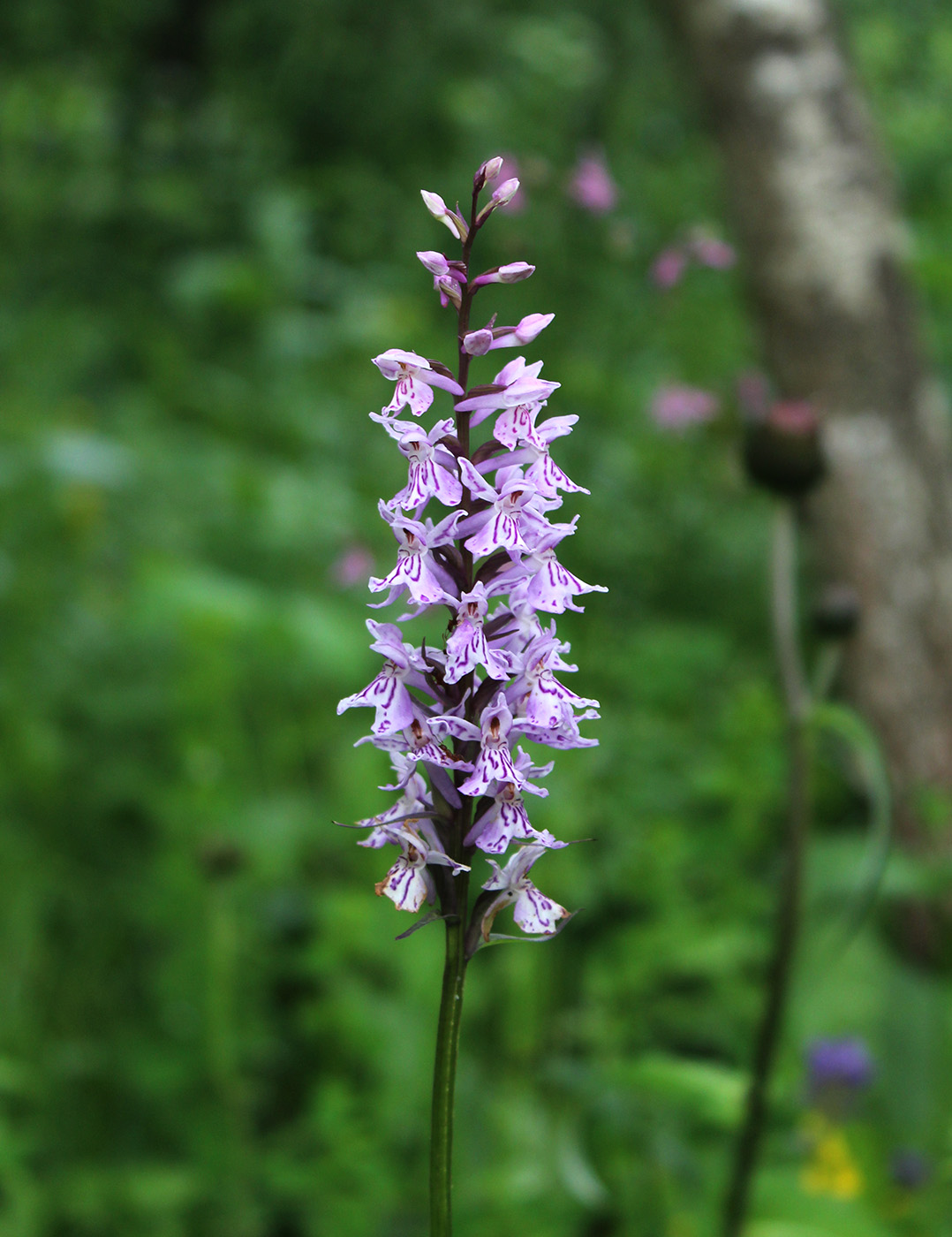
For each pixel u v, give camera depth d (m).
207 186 11.85
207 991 4.28
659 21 6.21
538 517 1.71
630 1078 3.17
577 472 5.72
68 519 6.64
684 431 6.27
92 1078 4.15
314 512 6.51
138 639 5.81
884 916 4.46
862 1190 3.57
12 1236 3.36
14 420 7.05
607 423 5.81
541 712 1.73
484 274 1.70
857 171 5.71
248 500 6.55
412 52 13.36
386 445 7.86
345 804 5.18
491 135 9.34
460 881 1.75
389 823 1.73
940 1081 4.04
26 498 6.67
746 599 6.85
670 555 6.61
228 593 5.50
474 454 1.77
